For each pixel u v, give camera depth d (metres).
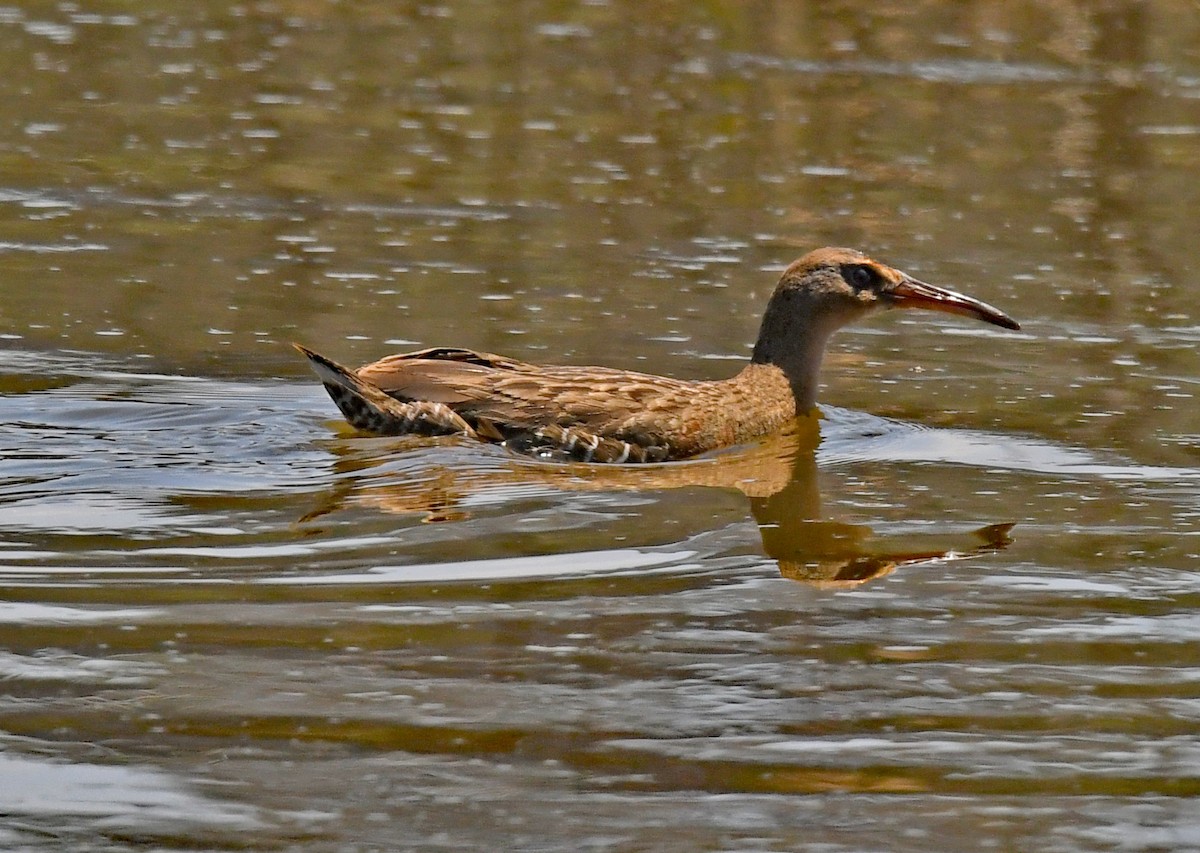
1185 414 15.62
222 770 8.84
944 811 8.60
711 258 20.27
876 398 16.36
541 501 13.20
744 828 8.41
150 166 23.11
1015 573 11.73
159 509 12.70
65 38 28.92
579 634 10.58
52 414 14.98
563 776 8.88
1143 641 10.61
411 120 25.45
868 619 10.91
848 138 25.19
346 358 16.67
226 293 18.61
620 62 28.47
